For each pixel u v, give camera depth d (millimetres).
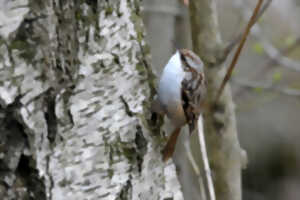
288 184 17250
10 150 4488
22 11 4512
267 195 17297
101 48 5250
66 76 4895
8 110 4461
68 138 4836
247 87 11398
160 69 10297
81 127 4945
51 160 4672
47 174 4621
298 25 16156
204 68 6477
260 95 11914
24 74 4527
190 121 6609
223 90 6465
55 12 4781
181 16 10422
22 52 4520
